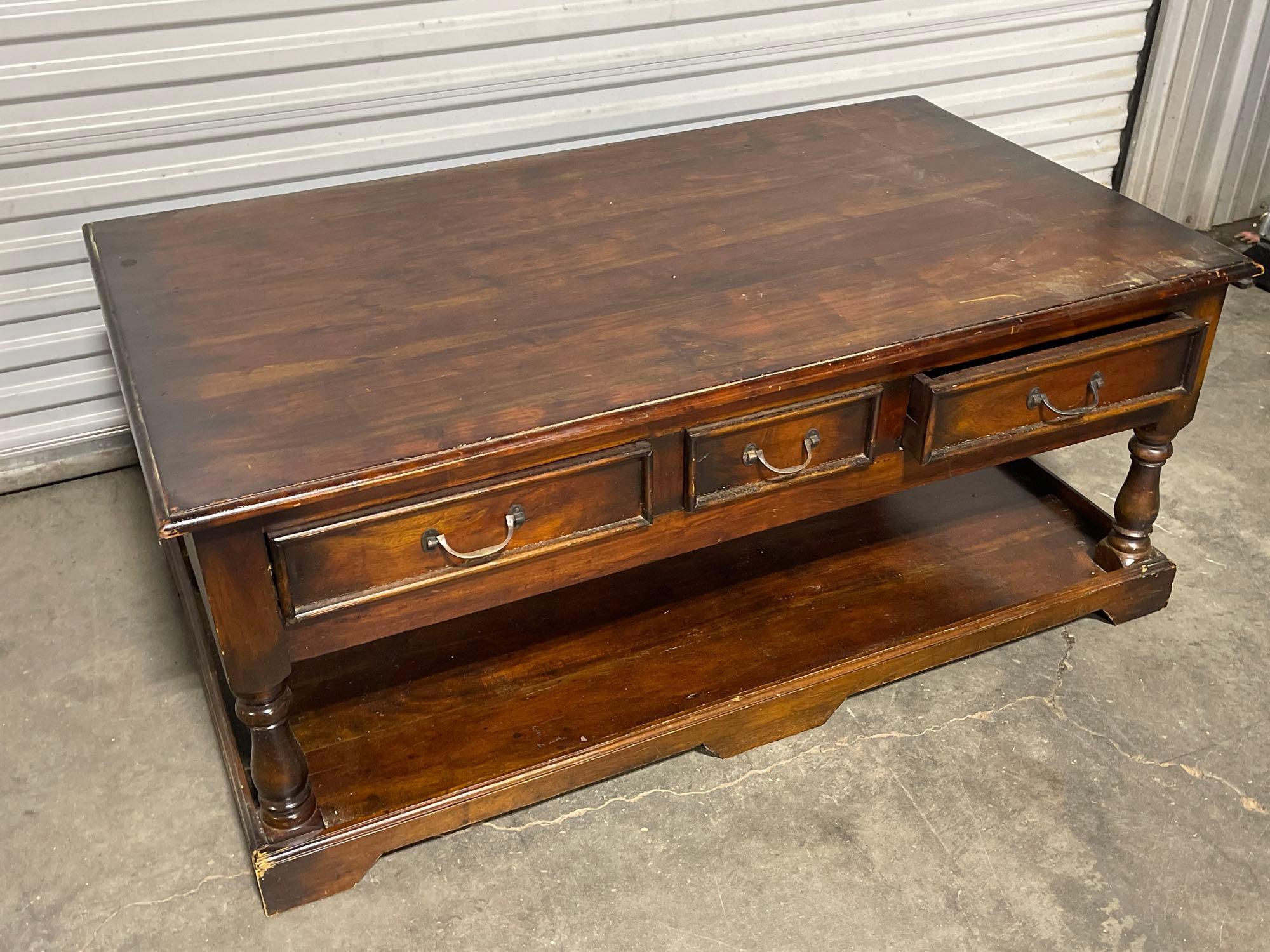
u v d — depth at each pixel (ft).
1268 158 12.20
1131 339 6.17
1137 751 6.70
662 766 6.64
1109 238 6.64
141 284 6.25
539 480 5.16
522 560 5.36
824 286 6.14
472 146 8.98
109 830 6.25
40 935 5.72
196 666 7.30
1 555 8.21
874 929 5.73
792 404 5.62
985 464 6.38
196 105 8.02
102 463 8.98
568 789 6.23
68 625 7.61
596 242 6.64
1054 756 6.66
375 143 8.67
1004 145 7.91
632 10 8.87
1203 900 5.89
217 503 4.60
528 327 5.81
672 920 5.78
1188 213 12.33
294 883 5.74
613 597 7.32
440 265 6.42
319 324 5.86
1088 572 7.45
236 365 5.53
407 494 4.96
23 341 8.38
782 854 6.11
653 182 7.38
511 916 5.80
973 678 7.19
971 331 5.76
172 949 5.65
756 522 5.98
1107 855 6.11
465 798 5.95
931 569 7.49
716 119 9.74
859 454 5.97
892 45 10.05
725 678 6.64
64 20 7.39
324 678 6.74
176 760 6.67
